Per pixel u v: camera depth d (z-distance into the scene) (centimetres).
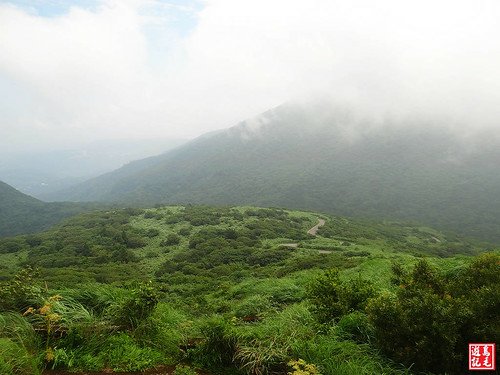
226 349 590
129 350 580
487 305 536
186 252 8862
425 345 500
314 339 595
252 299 1128
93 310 685
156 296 680
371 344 586
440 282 725
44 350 555
